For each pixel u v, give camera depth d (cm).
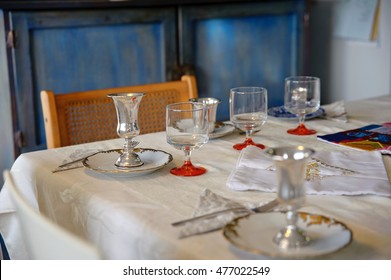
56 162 123
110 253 96
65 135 154
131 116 113
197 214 90
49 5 207
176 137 108
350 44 297
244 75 259
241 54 256
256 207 91
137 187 104
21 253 122
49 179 114
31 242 82
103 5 217
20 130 213
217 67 251
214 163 117
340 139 131
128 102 111
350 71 300
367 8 285
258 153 117
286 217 84
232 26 251
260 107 125
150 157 118
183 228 84
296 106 137
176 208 93
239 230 80
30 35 208
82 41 219
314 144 130
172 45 238
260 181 103
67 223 110
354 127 144
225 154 124
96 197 100
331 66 310
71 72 220
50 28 212
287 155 76
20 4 202
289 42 269
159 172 112
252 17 255
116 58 228
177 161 119
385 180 102
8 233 123
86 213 101
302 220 83
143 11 227
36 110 216
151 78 237
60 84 218
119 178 109
